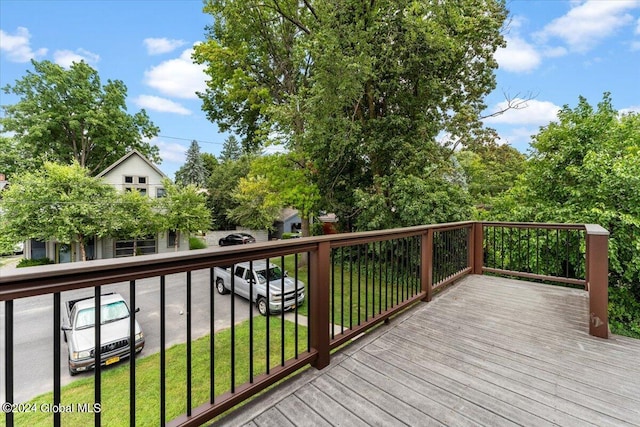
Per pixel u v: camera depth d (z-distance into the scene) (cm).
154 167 1566
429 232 339
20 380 460
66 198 1140
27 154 1698
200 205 1516
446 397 172
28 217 1088
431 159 884
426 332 258
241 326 626
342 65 715
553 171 688
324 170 1003
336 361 211
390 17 770
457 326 271
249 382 164
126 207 1296
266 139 909
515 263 636
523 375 194
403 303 297
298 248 188
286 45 1079
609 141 633
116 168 1469
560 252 578
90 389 431
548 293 368
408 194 788
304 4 988
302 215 1011
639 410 160
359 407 164
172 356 509
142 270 120
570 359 213
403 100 864
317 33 823
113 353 482
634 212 545
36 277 92
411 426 150
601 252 250
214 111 1207
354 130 838
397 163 888
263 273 749
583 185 615
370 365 206
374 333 256
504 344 237
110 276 111
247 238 1948
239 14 971
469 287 395
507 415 157
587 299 345
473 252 464
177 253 129
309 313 204
